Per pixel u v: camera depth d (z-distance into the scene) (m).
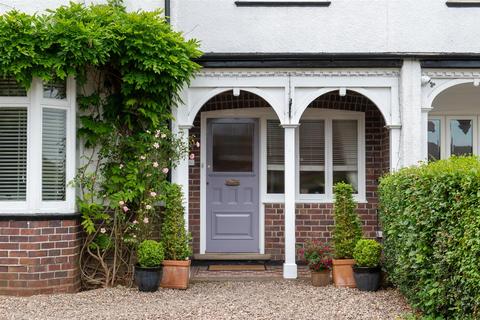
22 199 7.12
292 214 8.19
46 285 7.03
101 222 7.72
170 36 7.32
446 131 9.85
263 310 6.15
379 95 8.34
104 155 7.64
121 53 7.21
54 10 7.36
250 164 9.69
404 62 8.23
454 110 9.83
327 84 8.29
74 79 7.41
